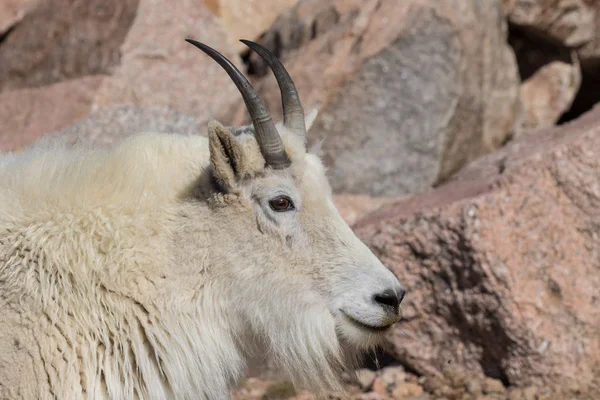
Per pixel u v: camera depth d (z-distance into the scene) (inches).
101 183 570.9
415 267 860.0
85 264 550.0
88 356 536.1
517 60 1563.7
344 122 1222.3
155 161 588.1
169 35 1196.5
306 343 584.7
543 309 814.5
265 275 575.2
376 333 583.5
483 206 832.9
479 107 1310.3
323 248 580.4
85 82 1131.9
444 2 1258.0
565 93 1544.0
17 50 1214.3
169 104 1152.2
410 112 1236.5
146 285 559.5
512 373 824.9
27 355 521.7
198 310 573.0
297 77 1244.5
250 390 866.8
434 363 866.1
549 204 845.8
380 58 1229.1
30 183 566.9
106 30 1191.6
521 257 824.9
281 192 573.3
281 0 1449.3
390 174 1232.2
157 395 560.4
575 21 1507.1
